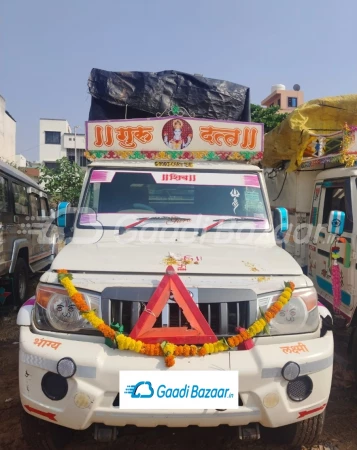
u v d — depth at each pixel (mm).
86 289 2670
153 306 2592
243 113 4742
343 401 3883
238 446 3186
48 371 2488
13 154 25344
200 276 2771
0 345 5301
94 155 4031
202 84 4621
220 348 2533
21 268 7141
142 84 4562
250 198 3924
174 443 3221
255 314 2666
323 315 2955
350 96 5598
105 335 2527
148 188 3898
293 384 2559
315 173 5895
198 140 4074
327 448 3176
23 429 2875
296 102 35312
